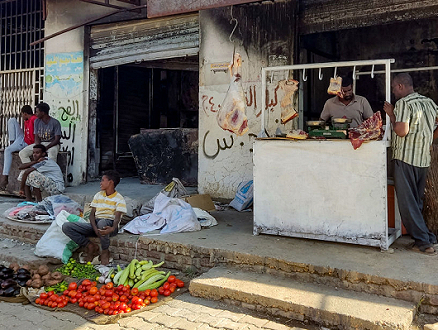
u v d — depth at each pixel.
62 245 4.79
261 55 6.48
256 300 3.48
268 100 6.48
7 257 4.88
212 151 6.88
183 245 4.36
